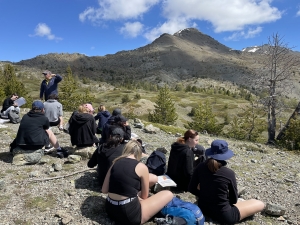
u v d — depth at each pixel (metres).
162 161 5.83
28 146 6.64
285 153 12.24
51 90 10.35
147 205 4.06
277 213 5.14
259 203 4.94
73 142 7.41
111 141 5.21
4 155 7.21
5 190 5.18
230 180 4.47
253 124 31.75
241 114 86.88
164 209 4.26
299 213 5.59
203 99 125.12
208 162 4.61
